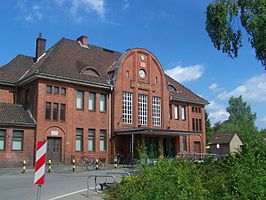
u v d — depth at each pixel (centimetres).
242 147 965
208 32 1928
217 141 6481
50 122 3416
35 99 3412
